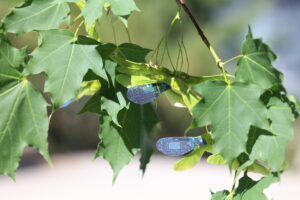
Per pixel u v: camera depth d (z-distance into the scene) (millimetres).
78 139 9094
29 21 1262
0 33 1256
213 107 1214
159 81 1247
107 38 5539
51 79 1227
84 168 7367
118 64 1245
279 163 1213
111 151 1289
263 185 1235
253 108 1210
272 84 1230
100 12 1220
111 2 1220
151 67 1247
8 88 1244
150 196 5406
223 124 1211
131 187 5875
